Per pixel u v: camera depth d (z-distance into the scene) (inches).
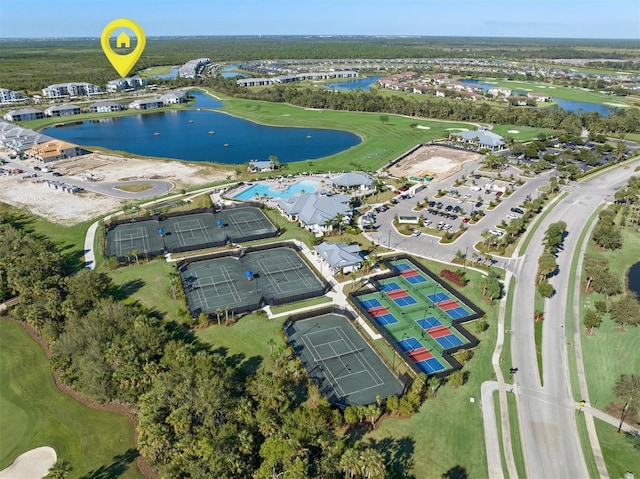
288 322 3961.6
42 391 3257.9
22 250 4672.7
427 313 4195.4
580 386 3314.5
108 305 3747.5
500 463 2699.3
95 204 6619.1
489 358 3580.2
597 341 3796.8
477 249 5315.0
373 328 3951.8
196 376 2955.2
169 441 2598.4
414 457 2716.5
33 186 7308.1
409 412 2987.2
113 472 2647.6
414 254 5196.9
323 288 4441.4
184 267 4923.7
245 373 3376.0
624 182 7524.6
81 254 5157.5
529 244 5452.8
